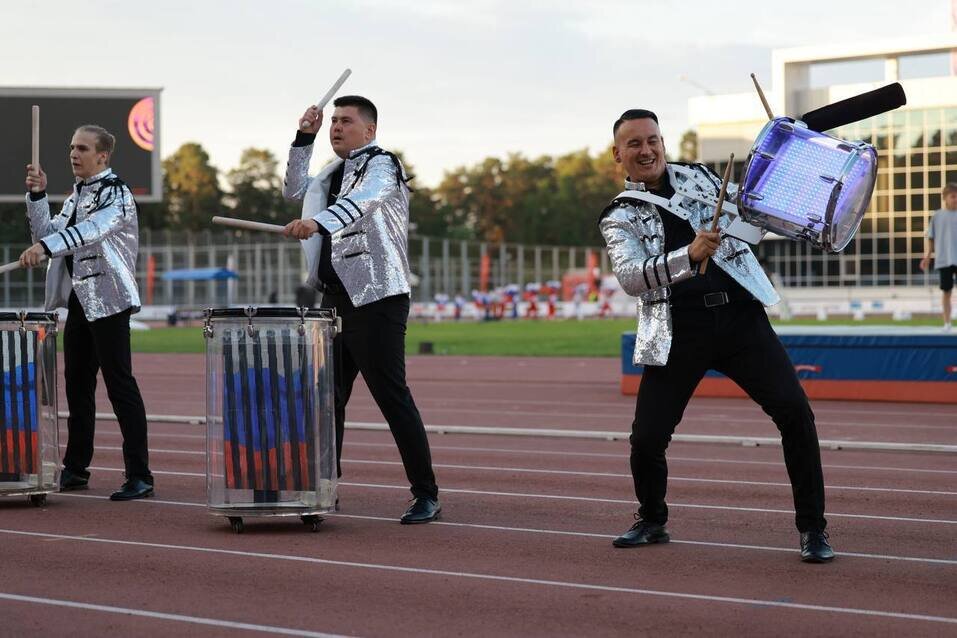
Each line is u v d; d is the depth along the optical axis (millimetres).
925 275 49688
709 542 6207
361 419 12938
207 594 5172
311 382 6555
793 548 6051
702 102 51219
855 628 4578
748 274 5723
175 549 6098
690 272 5434
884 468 9016
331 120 6828
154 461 9586
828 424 12148
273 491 6496
